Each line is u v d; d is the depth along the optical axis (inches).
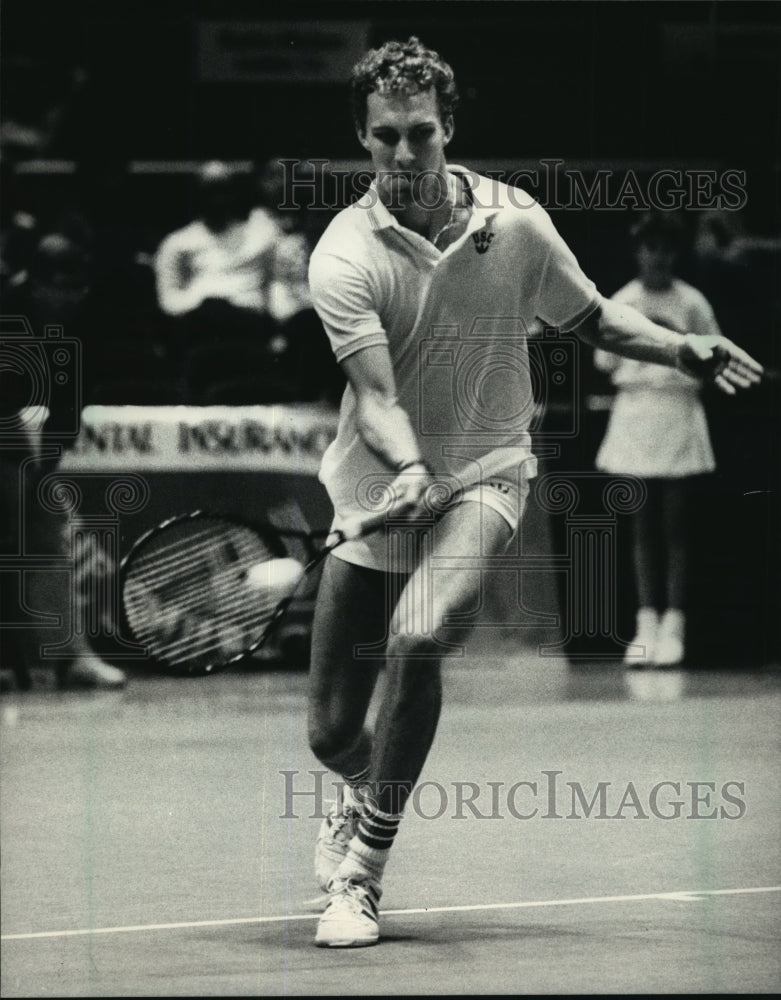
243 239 1005.2
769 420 1060.5
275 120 1014.4
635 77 1045.8
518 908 534.9
